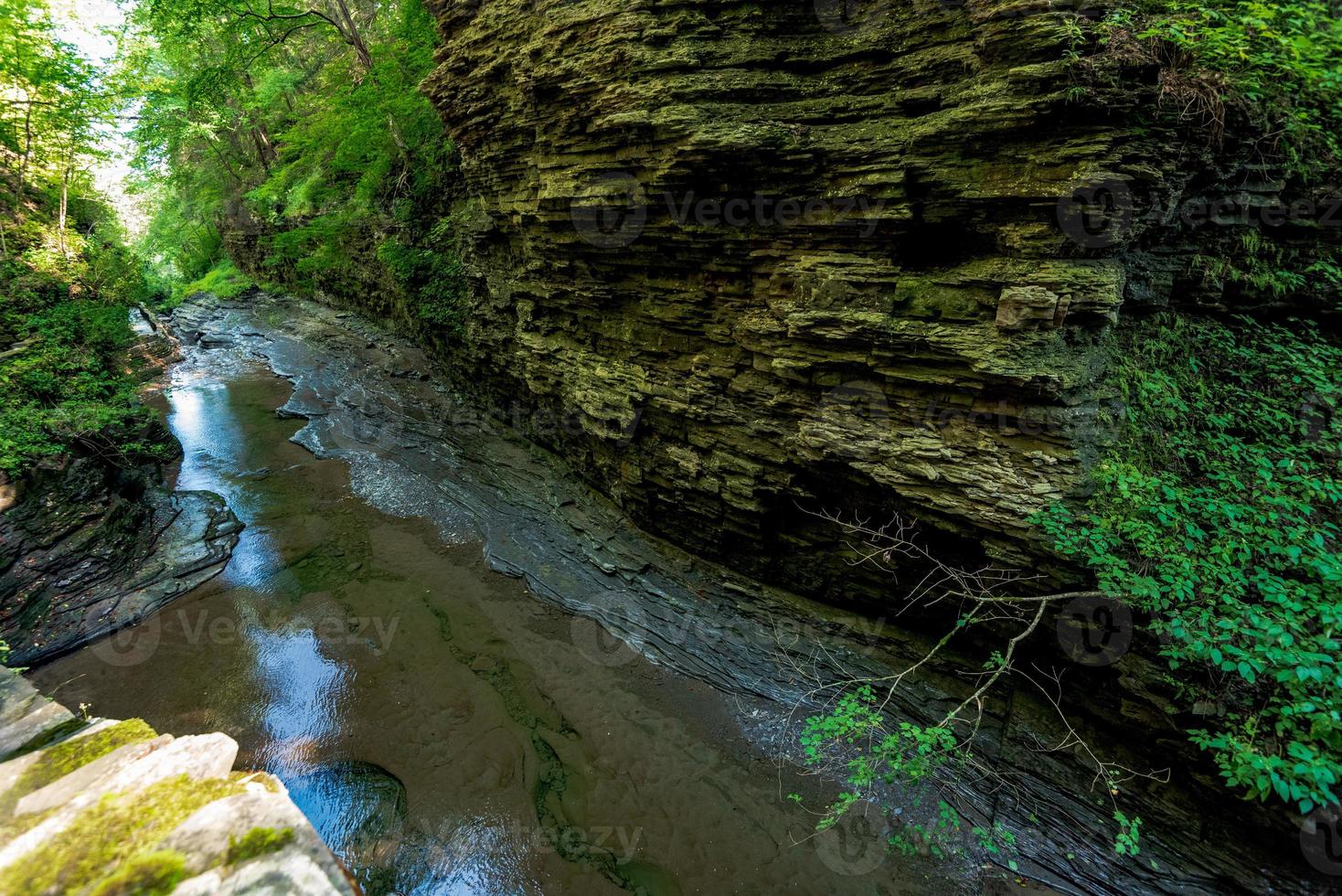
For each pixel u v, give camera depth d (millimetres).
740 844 7922
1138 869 7074
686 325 10500
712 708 9695
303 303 33781
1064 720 8039
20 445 12984
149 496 15812
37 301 18234
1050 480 7180
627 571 12320
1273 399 7562
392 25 20344
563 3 9461
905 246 8047
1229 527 6742
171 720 9969
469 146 13203
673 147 8562
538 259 12406
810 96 8227
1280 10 6266
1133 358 7793
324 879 1714
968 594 7816
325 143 23328
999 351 7113
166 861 1693
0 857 1690
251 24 21062
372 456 18172
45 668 11086
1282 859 6555
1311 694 5633
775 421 9641
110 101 21531
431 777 8883
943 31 7340
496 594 12461
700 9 8414
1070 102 6379
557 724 9648
